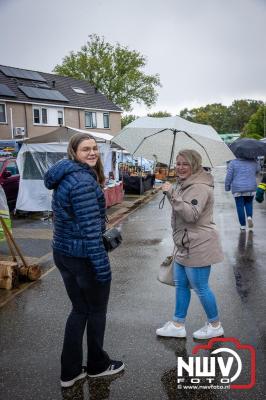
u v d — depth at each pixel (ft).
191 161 10.55
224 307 14.25
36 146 35.32
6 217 18.29
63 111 101.30
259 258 20.88
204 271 11.19
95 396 9.16
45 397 9.12
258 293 15.71
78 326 9.32
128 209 41.47
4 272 16.19
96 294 9.05
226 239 25.34
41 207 35.70
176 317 11.88
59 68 143.74
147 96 145.79
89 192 8.28
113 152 44.80
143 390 9.38
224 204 44.70
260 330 12.38
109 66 141.08
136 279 17.57
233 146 26.99
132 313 13.70
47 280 17.42
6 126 87.20
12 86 92.63
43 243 25.20
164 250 23.18
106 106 117.19
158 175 70.79
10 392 9.30
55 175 8.46
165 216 36.60
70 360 9.35
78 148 8.76
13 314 13.71
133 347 11.35
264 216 34.78
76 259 8.63
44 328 12.59
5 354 10.99
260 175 77.20
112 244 9.21
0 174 38.70
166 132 12.12
